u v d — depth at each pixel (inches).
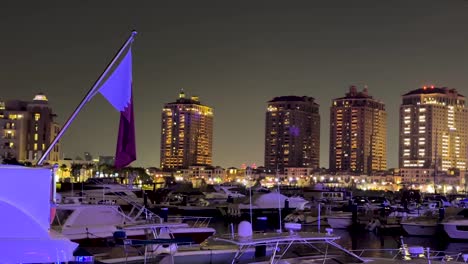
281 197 3238.2
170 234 1228.5
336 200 4345.5
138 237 1207.6
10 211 482.0
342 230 2484.0
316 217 2667.3
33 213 495.5
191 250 948.0
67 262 485.1
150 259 977.5
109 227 1272.1
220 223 2859.3
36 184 498.9
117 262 969.5
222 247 973.8
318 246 1105.4
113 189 2450.8
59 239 490.9
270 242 717.9
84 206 1283.2
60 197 1429.6
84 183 3068.4
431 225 2230.6
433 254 1628.9
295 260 794.2
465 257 826.8
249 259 935.0
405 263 740.0
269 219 3019.2
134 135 657.6
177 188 5974.4
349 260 795.4
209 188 5629.9
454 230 2106.3
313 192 4872.0
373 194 7165.4
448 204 3909.9
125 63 663.8
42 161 608.4
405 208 3006.9
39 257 477.7
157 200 3873.0
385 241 2121.1
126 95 659.4
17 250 473.4
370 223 2415.1
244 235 732.0
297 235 726.5
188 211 3395.7
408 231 2272.4
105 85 652.7
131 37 660.7
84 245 1227.2
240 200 3314.5
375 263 743.7
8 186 489.4
